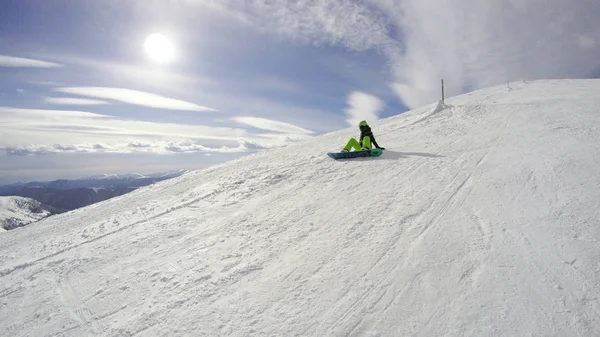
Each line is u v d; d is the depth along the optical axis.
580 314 3.11
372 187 7.18
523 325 3.07
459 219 5.08
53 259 6.85
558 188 5.47
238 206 7.71
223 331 3.63
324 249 4.96
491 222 4.82
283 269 4.63
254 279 4.53
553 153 7.17
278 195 7.85
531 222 4.63
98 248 6.85
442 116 15.01
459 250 4.29
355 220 5.70
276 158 12.63
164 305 4.32
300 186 8.20
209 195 9.12
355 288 3.94
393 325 3.32
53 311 4.81
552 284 3.49
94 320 4.37
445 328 3.18
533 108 13.11
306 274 4.41
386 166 8.50
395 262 4.29
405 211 5.68
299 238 5.47
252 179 9.65
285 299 3.98
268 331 3.51
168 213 8.25
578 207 4.78
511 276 3.68
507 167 6.89
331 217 6.03
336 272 4.32
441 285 3.73
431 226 5.02
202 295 4.38
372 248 4.71
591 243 3.99
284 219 6.36
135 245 6.54
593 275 3.52
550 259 3.85
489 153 8.14
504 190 5.80
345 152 9.88
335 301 3.79
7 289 5.85
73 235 8.39
